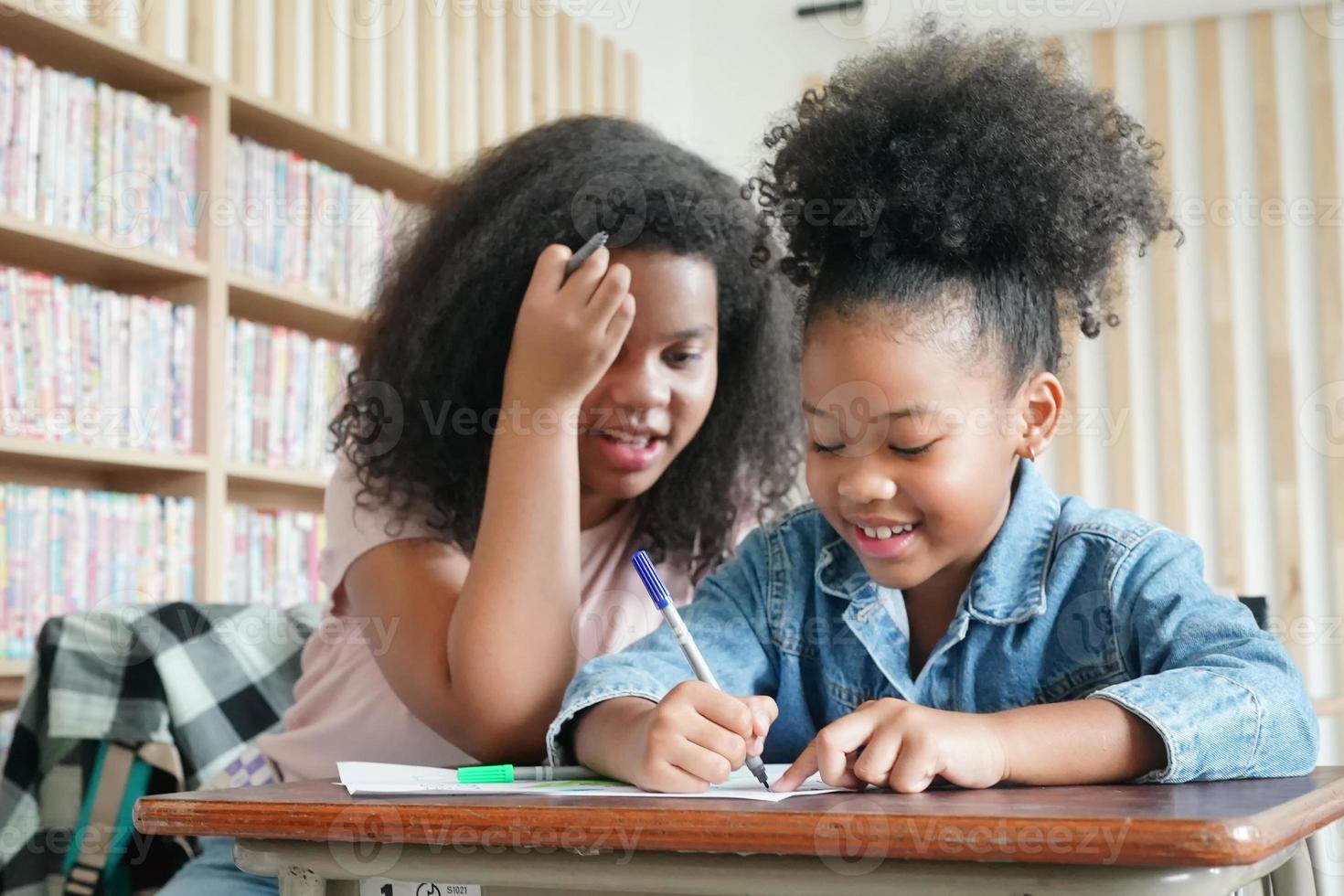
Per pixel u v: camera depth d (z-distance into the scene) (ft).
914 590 3.09
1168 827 1.53
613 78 12.35
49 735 4.99
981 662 2.93
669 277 3.71
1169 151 11.72
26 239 6.64
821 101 3.27
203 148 7.62
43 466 7.15
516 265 3.99
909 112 3.01
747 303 4.20
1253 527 11.29
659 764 2.20
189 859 5.03
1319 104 11.43
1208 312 11.52
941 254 2.86
